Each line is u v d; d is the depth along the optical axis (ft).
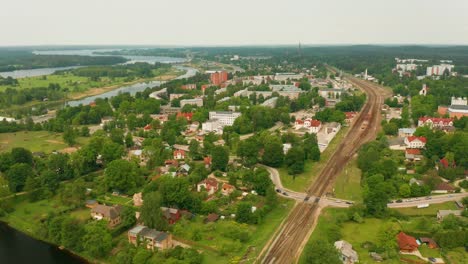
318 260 478.59
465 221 596.29
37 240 605.31
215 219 631.56
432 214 643.04
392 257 520.83
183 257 506.89
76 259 552.00
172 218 618.44
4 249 577.43
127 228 607.78
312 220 637.71
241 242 565.53
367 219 634.84
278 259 526.16
